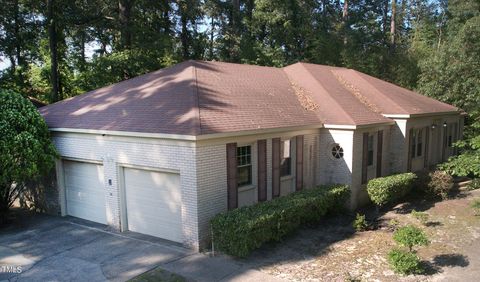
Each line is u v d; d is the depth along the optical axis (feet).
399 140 55.98
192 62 49.83
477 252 33.73
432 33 136.26
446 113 68.03
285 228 35.60
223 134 34.65
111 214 40.60
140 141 36.83
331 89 56.49
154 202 37.86
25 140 39.37
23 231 40.50
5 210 43.21
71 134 43.06
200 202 33.76
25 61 89.51
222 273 29.73
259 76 54.60
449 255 33.22
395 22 132.67
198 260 32.17
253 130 37.83
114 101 45.65
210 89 43.39
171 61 91.61
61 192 45.78
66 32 91.15
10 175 39.01
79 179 44.60
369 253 33.91
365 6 146.61
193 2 93.76
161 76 48.75
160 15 98.12
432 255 33.35
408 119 55.93
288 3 103.81
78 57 94.07
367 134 49.83
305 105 50.78
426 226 40.91
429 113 61.11
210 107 38.96
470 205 47.85
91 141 41.32
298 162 45.75
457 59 76.79
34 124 41.47
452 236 37.70
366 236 38.45
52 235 39.14
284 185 44.80
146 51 84.94
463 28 75.72
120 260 32.45
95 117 42.78
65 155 44.27
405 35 154.71
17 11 82.58
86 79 82.02
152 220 38.32
